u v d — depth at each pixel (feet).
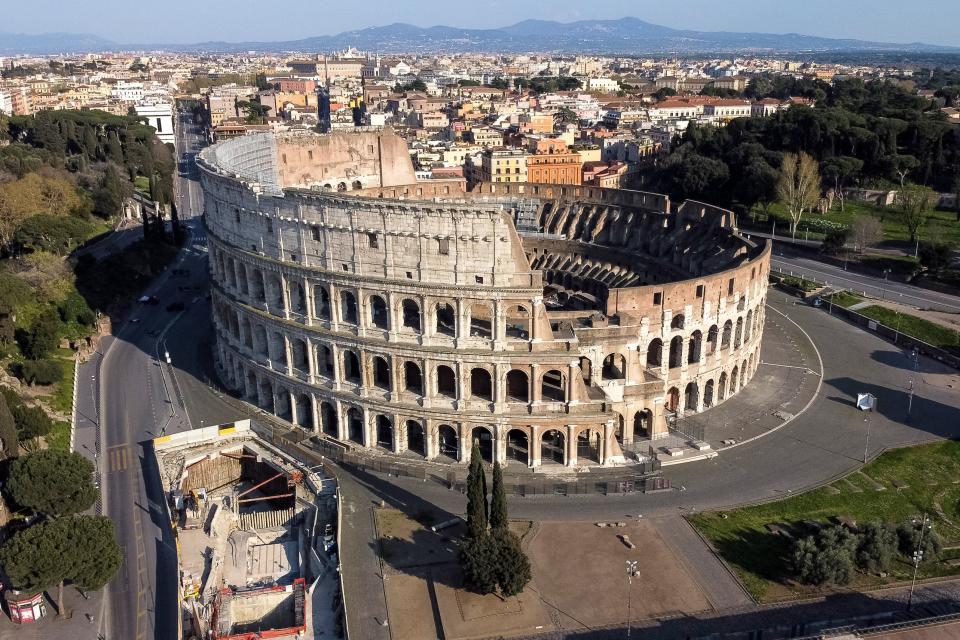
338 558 298.15
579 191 621.31
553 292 576.61
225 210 421.59
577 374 349.61
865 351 512.63
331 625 269.03
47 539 264.11
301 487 351.25
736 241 479.00
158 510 333.21
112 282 600.39
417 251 345.51
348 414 387.34
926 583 285.64
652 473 356.38
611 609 271.90
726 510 328.90
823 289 630.74
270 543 326.65
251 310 409.69
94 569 270.46
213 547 312.71
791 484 349.61
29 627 266.57
